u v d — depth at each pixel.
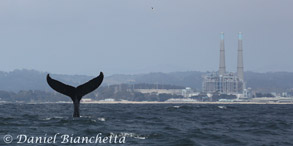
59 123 99.94
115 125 99.50
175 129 93.94
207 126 104.00
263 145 73.75
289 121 125.81
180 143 73.31
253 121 123.31
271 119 135.88
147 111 189.25
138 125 102.00
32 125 96.56
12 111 196.25
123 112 172.88
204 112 183.38
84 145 70.44
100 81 96.56
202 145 72.38
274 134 89.31
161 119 125.50
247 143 75.62
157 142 74.12
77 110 105.69
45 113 161.00
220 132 90.00
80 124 98.12
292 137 85.00
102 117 121.88
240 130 95.62
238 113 180.00
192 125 105.88
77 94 98.19
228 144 74.44
